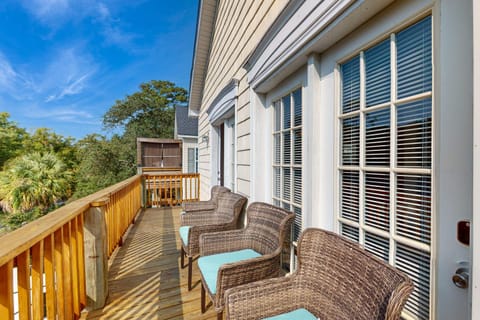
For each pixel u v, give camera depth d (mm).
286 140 2100
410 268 1028
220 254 1950
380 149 1175
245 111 2803
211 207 3389
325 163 1532
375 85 1208
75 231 1772
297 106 1922
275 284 1224
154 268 2668
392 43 1104
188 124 10602
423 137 983
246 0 2830
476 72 664
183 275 2510
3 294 1013
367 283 986
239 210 2521
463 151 818
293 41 1669
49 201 10445
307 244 1305
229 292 1151
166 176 6656
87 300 1912
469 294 697
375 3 1096
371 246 1221
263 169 2441
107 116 17359
